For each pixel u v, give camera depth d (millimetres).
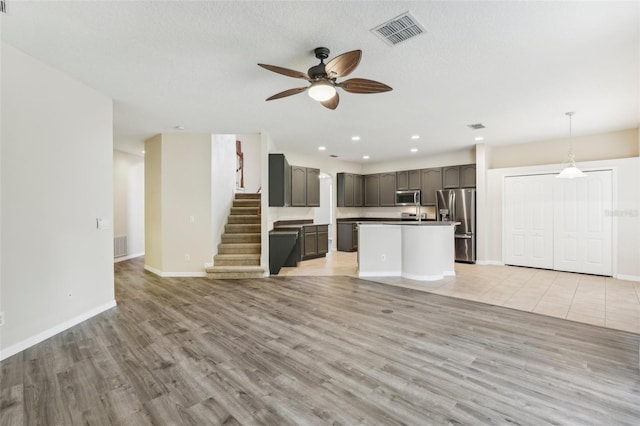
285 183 5836
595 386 2127
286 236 5672
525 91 3574
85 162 3389
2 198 2559
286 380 2225
